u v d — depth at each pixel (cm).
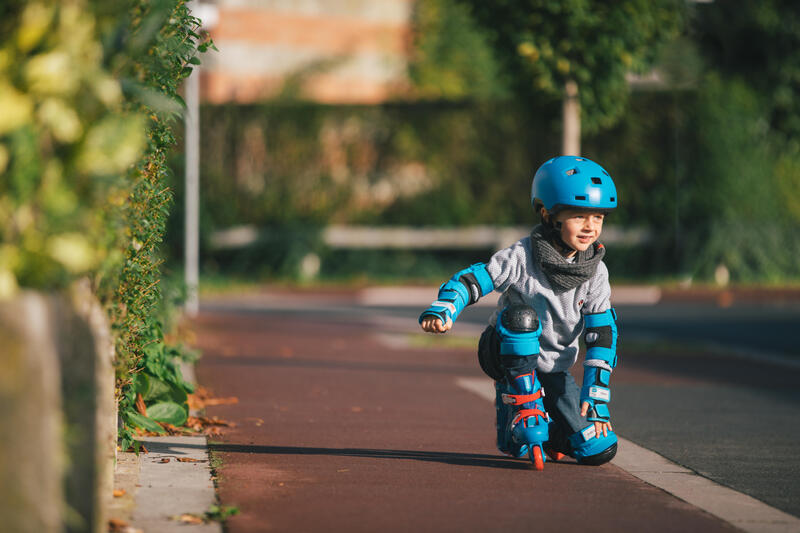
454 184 4853
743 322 3409
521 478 962
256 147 4772
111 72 569
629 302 4303
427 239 4831
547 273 984
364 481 927
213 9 2716
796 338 2944
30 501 455
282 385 1688
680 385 1869
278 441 1145
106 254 648
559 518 802
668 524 795
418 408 1460
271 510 800
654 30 2242
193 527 731
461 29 5959
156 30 687
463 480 943
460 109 4825
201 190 4712
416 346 2453
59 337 486
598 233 977
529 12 2172
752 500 900
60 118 480
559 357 1021
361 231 4812
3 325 451
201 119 4731
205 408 1409
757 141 4888
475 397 1591
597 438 1016
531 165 4828
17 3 490
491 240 4831
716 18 5125
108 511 764
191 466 964
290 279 4712
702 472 1047
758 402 1647
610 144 4716
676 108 4681
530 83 2289
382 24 6328
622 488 931
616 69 2195
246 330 2811
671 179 4712
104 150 501
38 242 478
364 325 3066
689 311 3834
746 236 4694
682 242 4722
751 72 5219
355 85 6238
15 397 453
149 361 1134
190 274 3025
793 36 5119
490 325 1030
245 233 4747
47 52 486
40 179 484
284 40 6156
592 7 2175
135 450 994
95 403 539
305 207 4806
